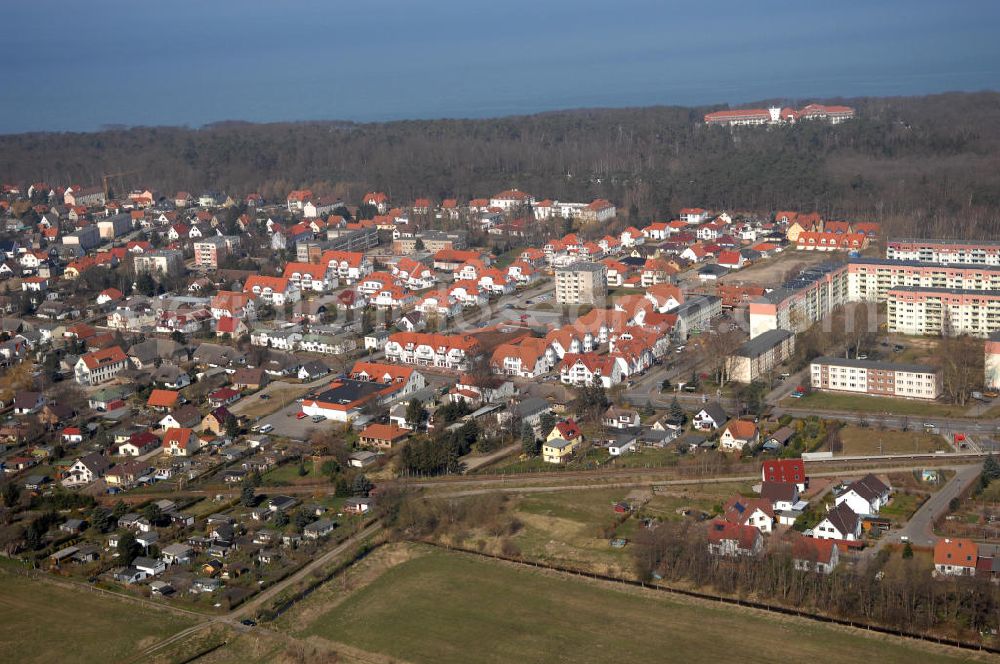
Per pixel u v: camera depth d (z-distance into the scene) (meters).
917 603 192.88
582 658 187.00
